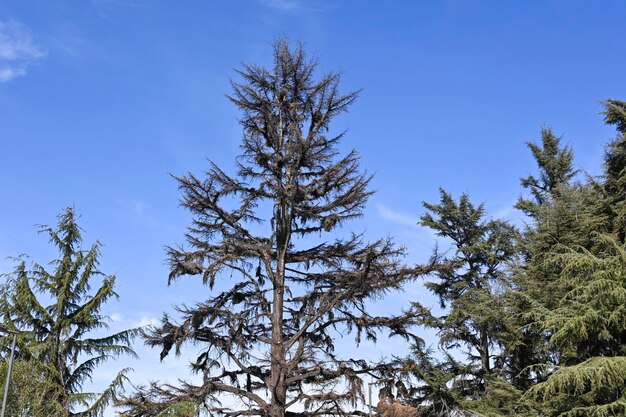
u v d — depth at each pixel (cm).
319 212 3000
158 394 2630
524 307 2725
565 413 1902
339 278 2880
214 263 2741
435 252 2750
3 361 2703
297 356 2681
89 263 3155
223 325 2734
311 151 3031
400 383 2773
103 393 2855
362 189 2973
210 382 2667
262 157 2977
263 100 3111
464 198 3559
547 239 2655
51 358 3002
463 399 2927
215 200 2806
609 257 2048
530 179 3812
